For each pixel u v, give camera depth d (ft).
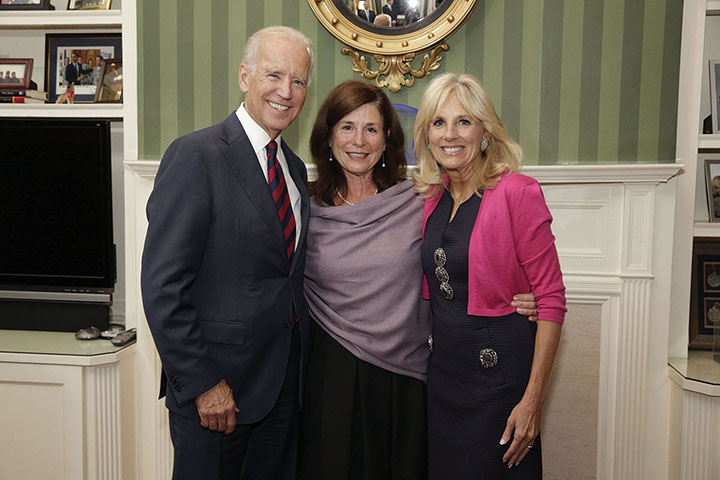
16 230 7.95
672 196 6.99
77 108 7.74
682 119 7.06
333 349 5.32
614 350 7.20
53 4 8.25
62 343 7.45
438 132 4.79
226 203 4.63
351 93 5.41
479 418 4.75
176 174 4.47
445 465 5.00
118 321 8.43
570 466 7.38
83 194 7.79
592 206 7.14
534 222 4.55
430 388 5.19
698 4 6.88
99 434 7.13
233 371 4.76
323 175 5.84
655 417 7.19
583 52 7.06
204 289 4.71
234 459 5.08
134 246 7.82
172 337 4.31
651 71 6.98
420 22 7.17
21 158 7.82
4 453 7.13
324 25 7.22
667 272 7.07
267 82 4.70
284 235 4.97
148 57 7.63
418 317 5.33
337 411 5.20
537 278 4.64
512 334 4.70
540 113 7.18
